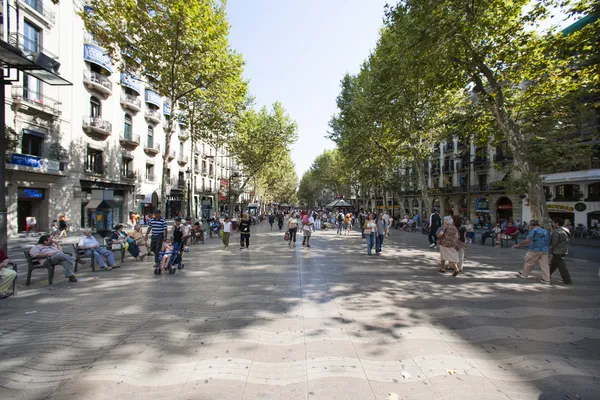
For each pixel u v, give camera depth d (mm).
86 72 21297
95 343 3572
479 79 11023
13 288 5688
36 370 2977
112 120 23938
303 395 2584
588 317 4551
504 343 3645
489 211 30469
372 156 25375
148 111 28422
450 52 10492
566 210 23172
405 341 3664
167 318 4395
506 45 11008
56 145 18906
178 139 34312
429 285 6441
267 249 12625
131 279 6996
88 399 2514
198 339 3682
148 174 29219
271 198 71062
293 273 7641
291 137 29500
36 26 17484
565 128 11195
